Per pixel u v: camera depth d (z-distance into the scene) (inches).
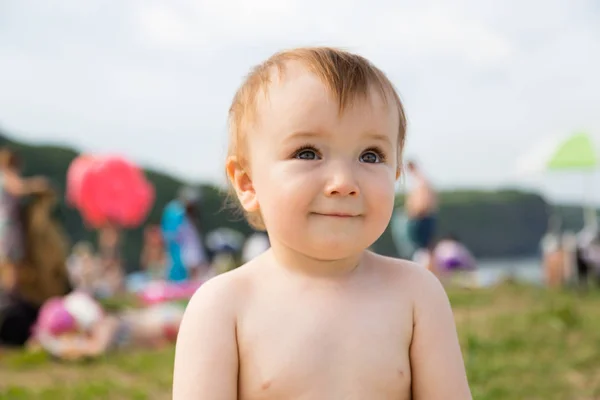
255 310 60.0
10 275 248.7
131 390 168.2
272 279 61.7
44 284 252.4
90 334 225.1
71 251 690.2
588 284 383.9
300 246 59.4
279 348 58.4
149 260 571.5
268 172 60.2
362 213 59.2
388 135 60.9
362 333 59.2
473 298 334.3
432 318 62.2
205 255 450.6
